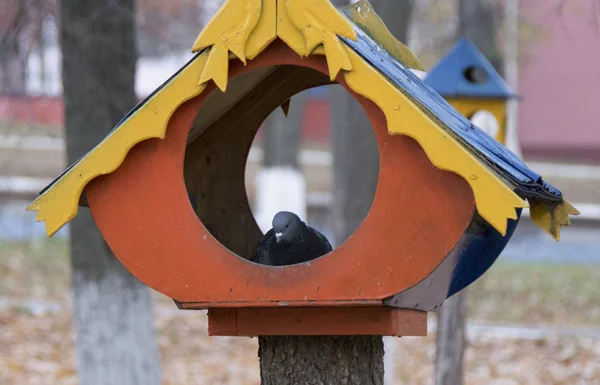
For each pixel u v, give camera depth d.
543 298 21.55
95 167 6.97
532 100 38.34
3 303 19.62
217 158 8.62
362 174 14.47
